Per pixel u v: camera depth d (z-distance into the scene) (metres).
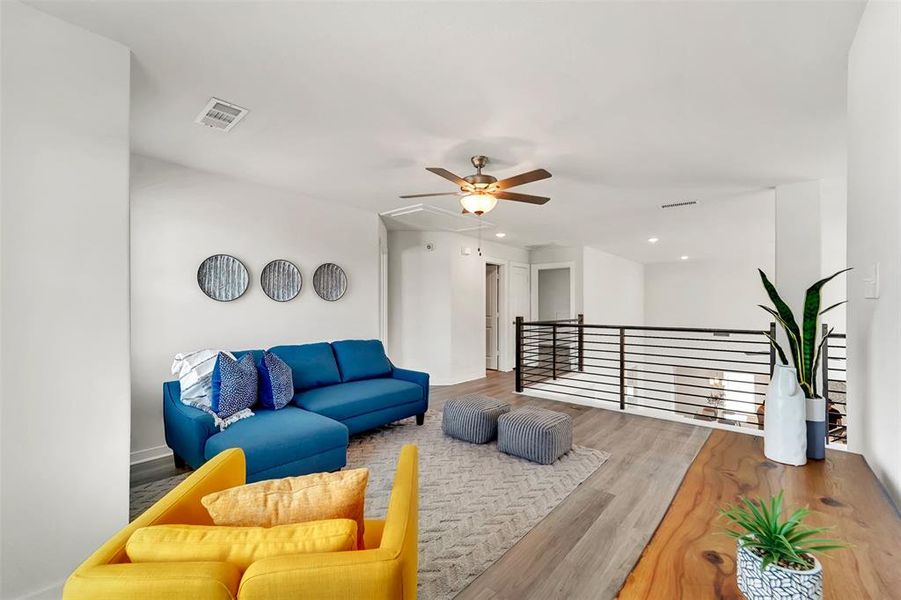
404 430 3.67
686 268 9.02
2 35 1.49
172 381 2.88
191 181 3.28
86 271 1.67
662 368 9.22
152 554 0.82
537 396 4.93
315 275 4.16
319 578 0.76
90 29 1.66
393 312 6.04
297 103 2.25
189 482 1.18
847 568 0.78
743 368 8.27
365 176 3.47
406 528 0.94
